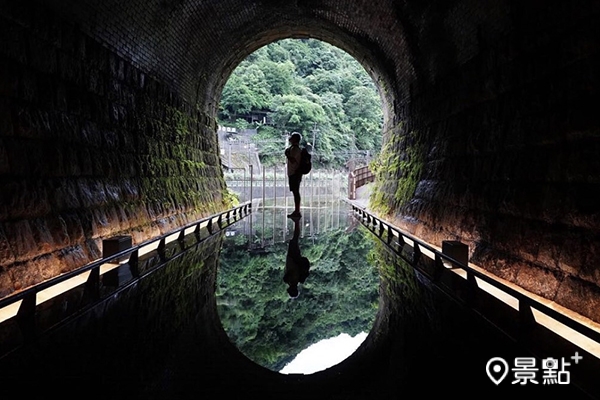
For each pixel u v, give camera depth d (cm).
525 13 523
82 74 638
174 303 465
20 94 498
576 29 429
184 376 294
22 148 492
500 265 528
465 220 659
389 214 1168
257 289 558
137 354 321
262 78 5209
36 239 483
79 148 613
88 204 612
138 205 791
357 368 319
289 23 1466
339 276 634
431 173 871
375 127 5688
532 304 337
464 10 670
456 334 367
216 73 1445
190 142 1242
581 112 417
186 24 975
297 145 1348
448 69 824
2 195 447
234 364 321
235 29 1288
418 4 827
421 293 512
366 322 425
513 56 558
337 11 1238
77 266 541
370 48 1323
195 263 689
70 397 252
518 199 515
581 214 405
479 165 645
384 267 682
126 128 789
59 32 574
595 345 330
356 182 2625
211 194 1423
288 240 977
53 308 411
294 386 288
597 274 378
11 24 484
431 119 934
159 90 974
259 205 2411
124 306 434
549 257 443
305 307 484
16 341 333
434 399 263
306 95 5375
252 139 4681
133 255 608
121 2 688
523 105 531
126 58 795
